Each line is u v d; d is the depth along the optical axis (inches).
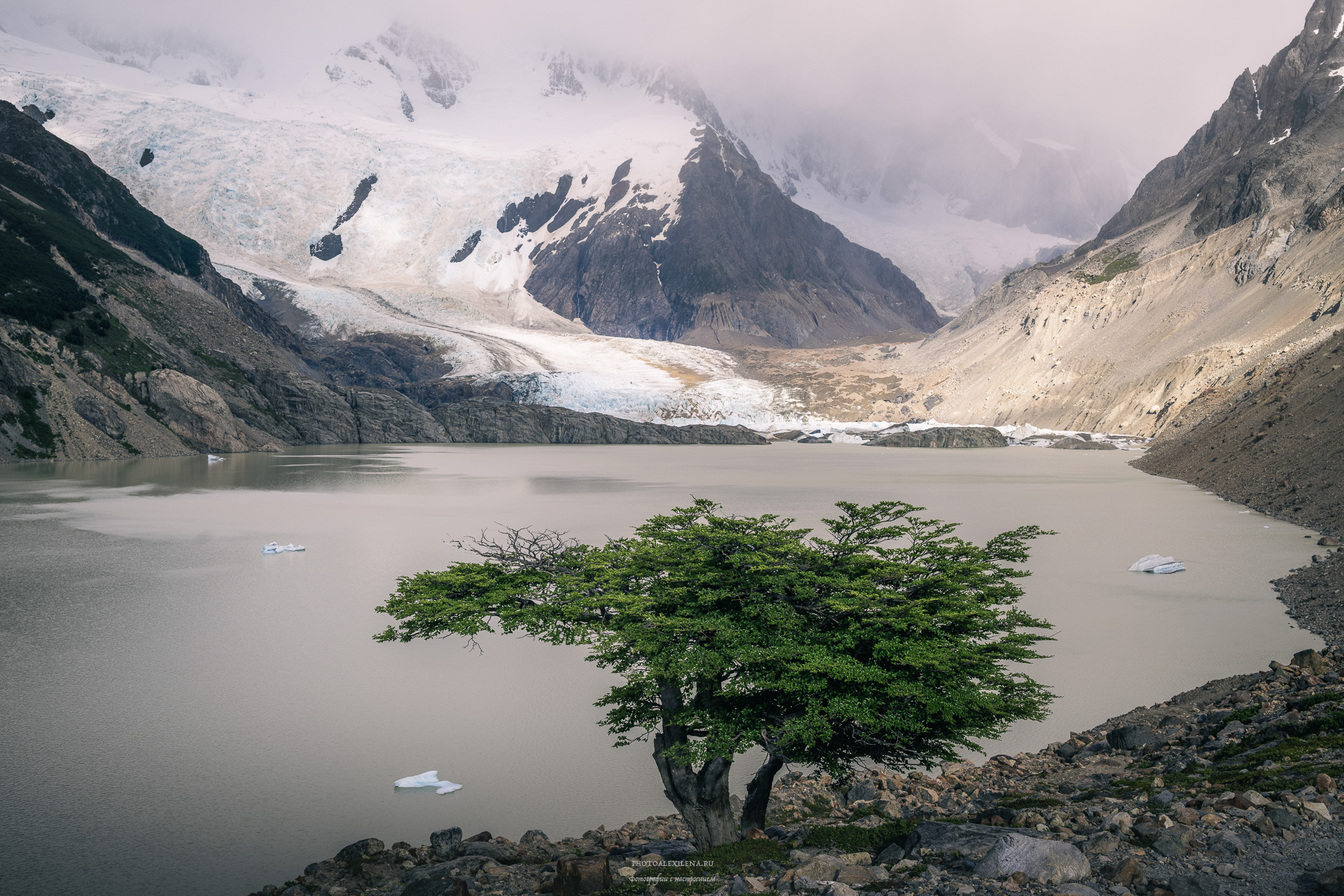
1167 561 1373.0
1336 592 1119.6
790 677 451.8
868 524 531.5
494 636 1038.4
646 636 470.6
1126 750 597.0
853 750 494.3
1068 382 6924.2
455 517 2155.5
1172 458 3720.5
